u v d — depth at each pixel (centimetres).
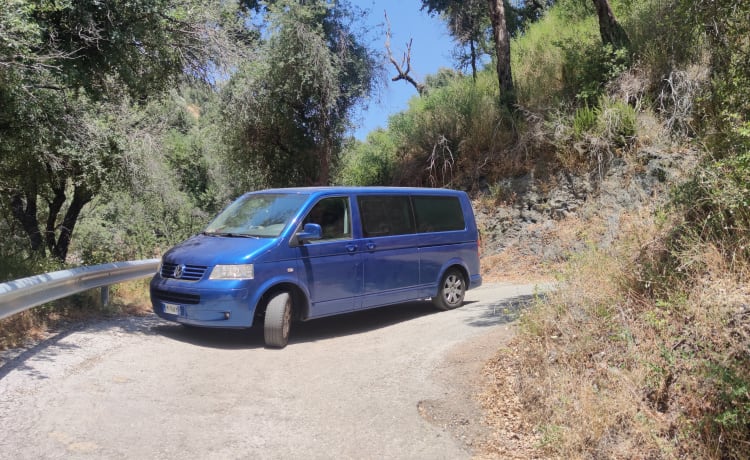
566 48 1714
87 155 1139
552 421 470
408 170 1878
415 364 643
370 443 449
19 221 1447
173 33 975
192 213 2012
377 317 939
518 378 568
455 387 572
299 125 2106
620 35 1593
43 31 805
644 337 519
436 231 960
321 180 2100
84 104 1116
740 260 532
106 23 878
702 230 580
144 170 1400
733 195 565
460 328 802
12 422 439
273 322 715
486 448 453
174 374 593
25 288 618
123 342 703
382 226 878
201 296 707
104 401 500
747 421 392
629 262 629
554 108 1562
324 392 556
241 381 582
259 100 1981
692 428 410
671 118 1331
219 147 2197
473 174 1673
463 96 1880
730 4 671
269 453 422
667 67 1423
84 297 860
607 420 443
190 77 1069
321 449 434
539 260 1378
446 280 973
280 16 1917
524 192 1528
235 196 2462
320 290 783
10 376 536
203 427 461
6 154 1061
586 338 551
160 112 1507
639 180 1310
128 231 1864
